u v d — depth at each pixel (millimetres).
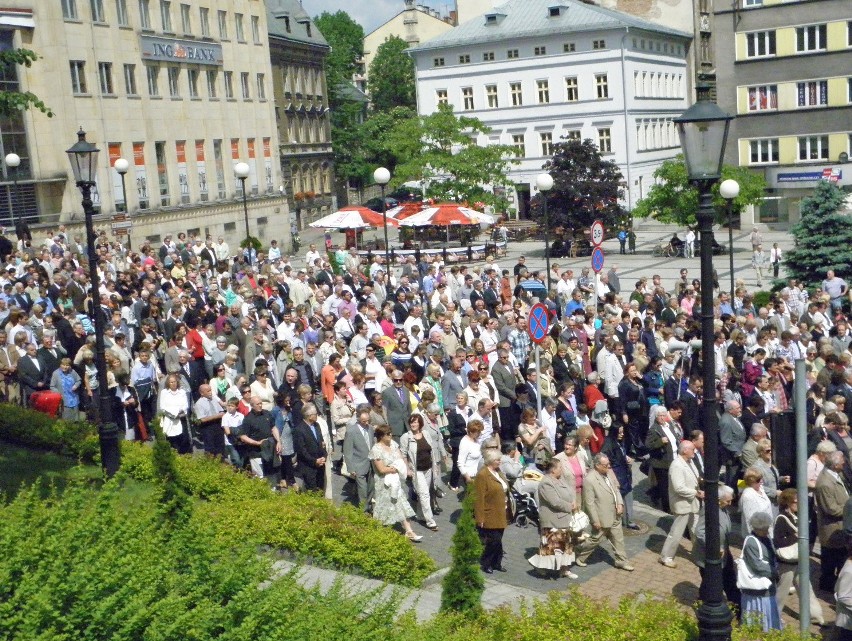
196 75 67750
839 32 70375
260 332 25016
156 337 25250
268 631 9961
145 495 16391
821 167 70625
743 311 30516
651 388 22453
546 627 11328
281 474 18781
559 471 15883
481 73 87750
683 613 12094
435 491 18578
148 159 62250
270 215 75625
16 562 9875
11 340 23828
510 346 25078
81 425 20578
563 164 64688
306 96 94312
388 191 111062
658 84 89688
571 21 83875
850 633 13484
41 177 54375
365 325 25781
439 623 10984
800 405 12547
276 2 92125
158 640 9367
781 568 14305
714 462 10805
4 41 52688
